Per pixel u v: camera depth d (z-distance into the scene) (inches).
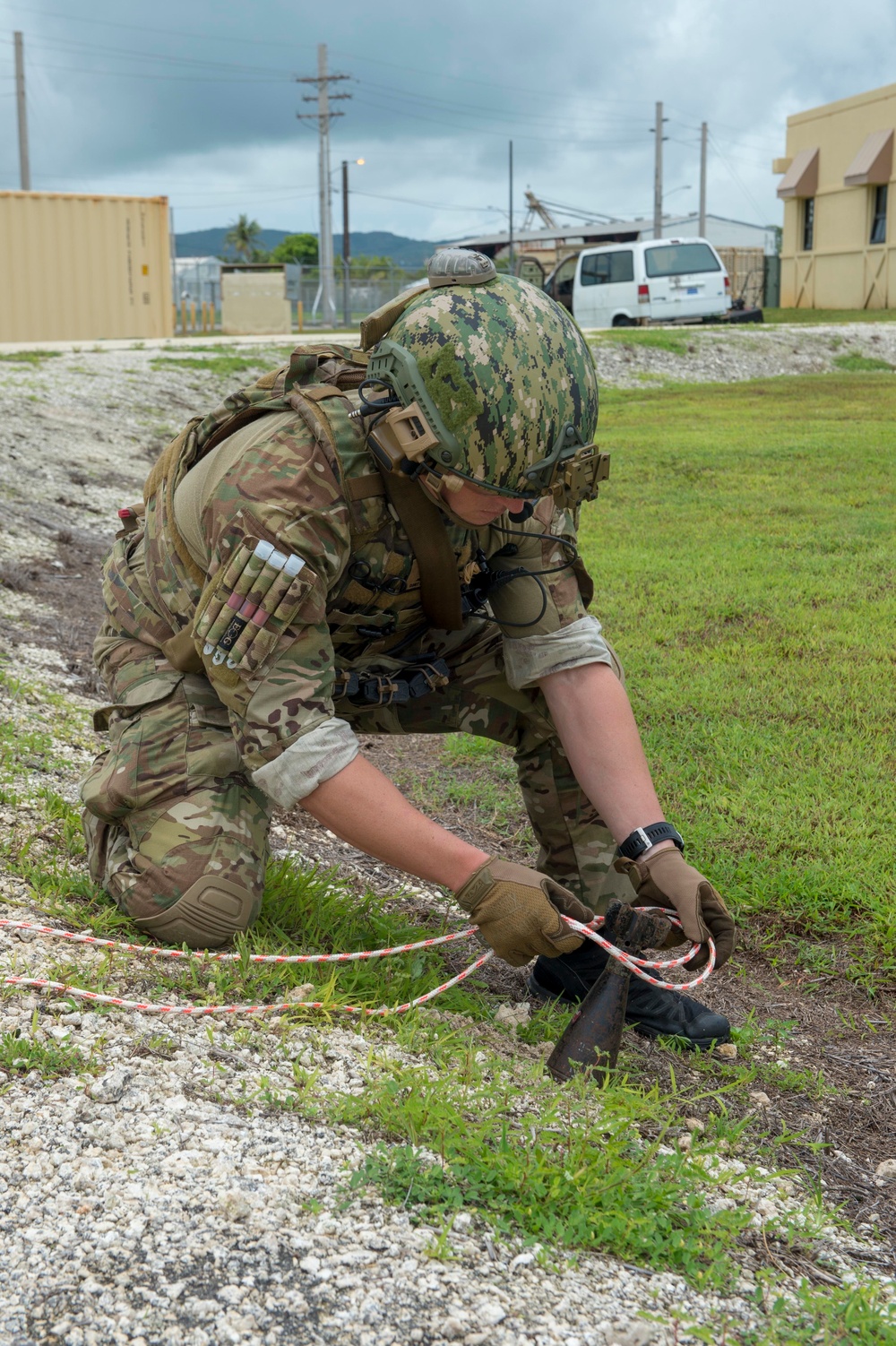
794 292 1299.2
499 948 85.8
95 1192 67.3
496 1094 84.0
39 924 97.7
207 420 96.3
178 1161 70.5
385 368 85.5
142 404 471.8
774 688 195.8
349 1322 60.0
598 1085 90.7
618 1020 93.0
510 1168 72.6
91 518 307.7
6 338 803.4
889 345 836.6
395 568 92.0
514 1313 62.2
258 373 579.8
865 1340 65.2
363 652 102.3
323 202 1863.9
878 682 197.0
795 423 520.4
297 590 84.9
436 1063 89.0
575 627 99.7
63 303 813.2
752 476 393.7
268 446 88.3
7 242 792.3
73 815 123.3
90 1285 60.6
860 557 282.2
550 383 87.0
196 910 96.5
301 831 148.5
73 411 430.3
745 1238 76.0
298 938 107.8
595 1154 75.7
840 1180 87.2
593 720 98.6
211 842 98.3
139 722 103.0
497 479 85.7
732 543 304.2
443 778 173.3
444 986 96.3
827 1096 99.0
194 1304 60.1
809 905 129.4
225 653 86.4
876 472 393.1
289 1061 84.8
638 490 378.6
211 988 92.7
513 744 110.5
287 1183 70.2
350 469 87.5
